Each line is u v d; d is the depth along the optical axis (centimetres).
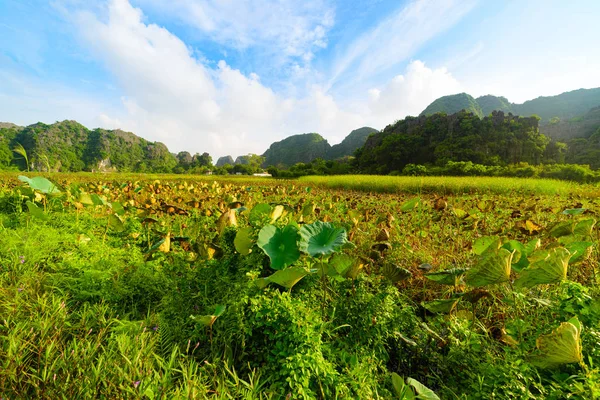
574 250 227
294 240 227
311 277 248
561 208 555
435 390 195
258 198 741
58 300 219
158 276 277
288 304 185
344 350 189
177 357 190
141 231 417
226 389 156
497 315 258
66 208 499
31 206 345
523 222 363
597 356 165
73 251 312
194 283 260
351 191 1680
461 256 379
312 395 151
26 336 180
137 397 138
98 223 440
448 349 208
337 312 226
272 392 157
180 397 146
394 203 795
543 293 259
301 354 162
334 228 232
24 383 152
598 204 661
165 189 793
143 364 165
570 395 140
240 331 193
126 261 317
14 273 256
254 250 258
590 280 291
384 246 289
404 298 282
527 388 154
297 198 805
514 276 299
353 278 220
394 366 218
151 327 214
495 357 183
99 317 213
